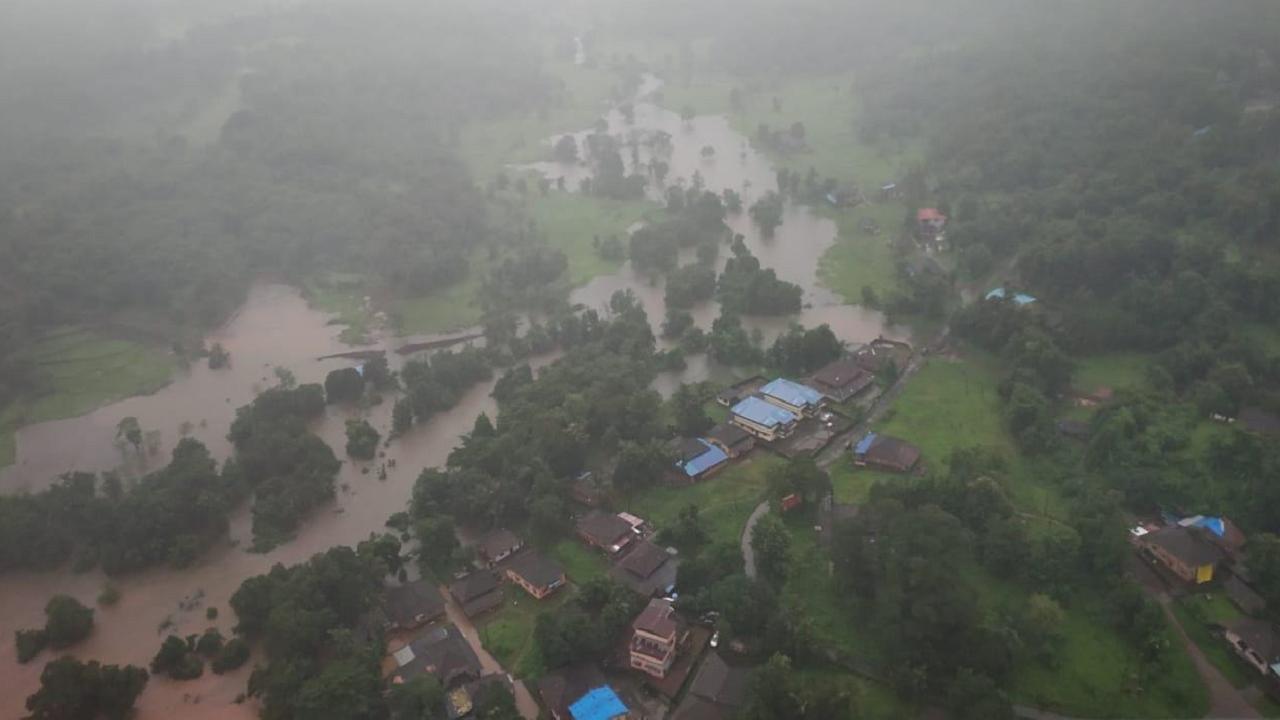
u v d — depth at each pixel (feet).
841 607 375.86
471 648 373.20
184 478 465.47
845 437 498.69
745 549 415.85
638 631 353.31
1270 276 543.39
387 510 473.67
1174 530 388.78
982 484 406.00
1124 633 353.92
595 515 440.86
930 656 331.16
